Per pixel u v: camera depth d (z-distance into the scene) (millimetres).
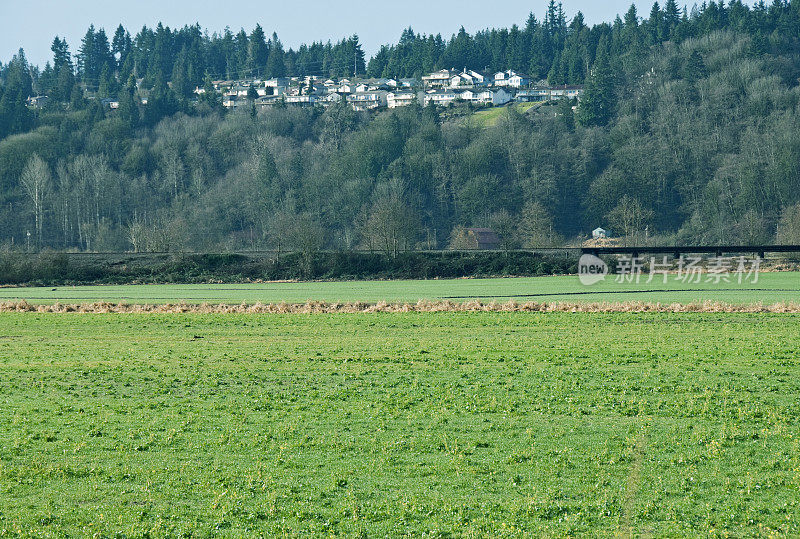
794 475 93000
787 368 154375
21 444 109625
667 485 91000
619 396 133500
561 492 89312
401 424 118250
